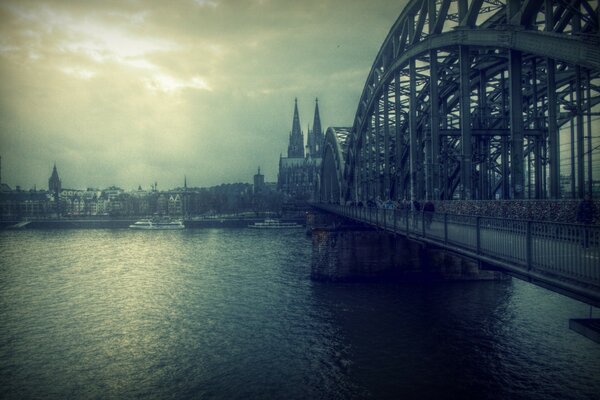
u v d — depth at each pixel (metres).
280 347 27.81
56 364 26.14
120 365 25.81
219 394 22.02
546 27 21.86
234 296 41.44
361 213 39.06
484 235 16.20
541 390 21.17
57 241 108.94
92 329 32.62
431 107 34.34
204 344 28.83
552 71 24.33
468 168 30.28
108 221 166.38
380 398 21.06
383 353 26.11
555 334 28.28
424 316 32.56
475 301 36.09
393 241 43.41
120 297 42.84
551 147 24.39
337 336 29.17
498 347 26.41
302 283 45.09
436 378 22.73
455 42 30.45
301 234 122.38
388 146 48.44
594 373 22.83
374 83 53.62
